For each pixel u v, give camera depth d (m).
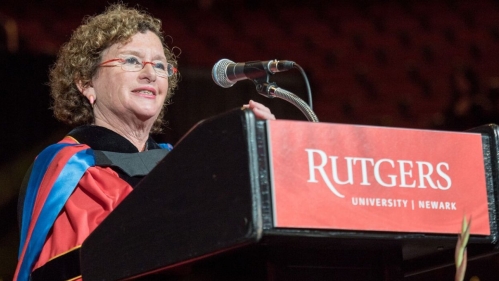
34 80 7.93
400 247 2.49
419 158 2.35
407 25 11.20
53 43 8.91
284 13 10.88
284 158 2.13
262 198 2.09
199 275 2.44
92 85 3.62
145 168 3.35
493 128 2.51
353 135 2.26
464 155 2.44
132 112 3.49
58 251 3.00
